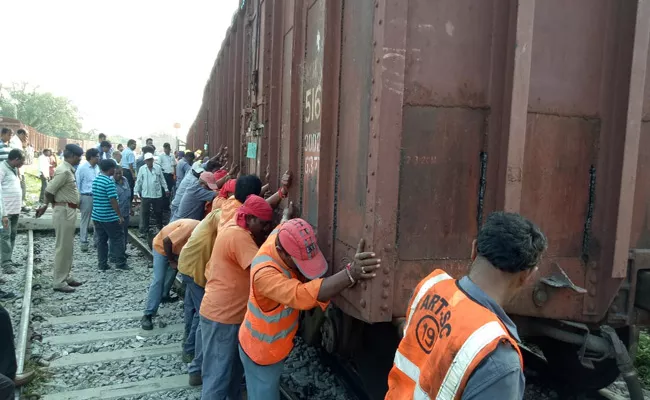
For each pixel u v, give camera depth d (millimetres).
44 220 11656
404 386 1805
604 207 2824
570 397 4078
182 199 6875
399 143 2418
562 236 2824
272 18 4695
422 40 2496
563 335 2967
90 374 4586
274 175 4531
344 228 2869
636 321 2967
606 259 2811
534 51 2703
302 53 3709
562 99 2760
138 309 6473
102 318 6078
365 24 2592
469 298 1633
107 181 8219
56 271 7094
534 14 2688
